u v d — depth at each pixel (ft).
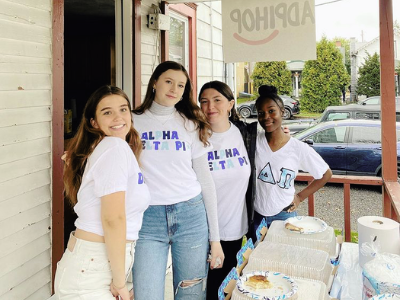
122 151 4.62
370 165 21.13
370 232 5.59
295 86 51.16
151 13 11.03
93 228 4.64
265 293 4.26
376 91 49.08
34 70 6.32
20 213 6.16
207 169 6.21
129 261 4.96
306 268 4.81
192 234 5.82
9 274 6.02
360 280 5.41
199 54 17.17
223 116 6.86
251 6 9.59
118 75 10.16
